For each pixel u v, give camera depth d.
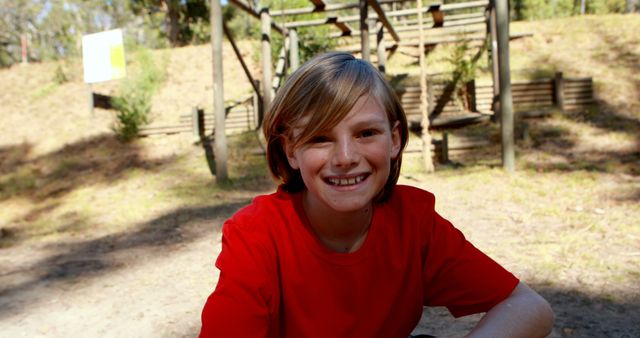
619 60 11.06
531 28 13.29
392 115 0.99
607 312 2.71
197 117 10.52
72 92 12.99
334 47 12.63
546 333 1.08
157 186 8.02
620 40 11.87
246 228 1.05
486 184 6.44
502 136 7.10
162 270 4.09
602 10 29.02
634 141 7.95
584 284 3.10
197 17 20.23
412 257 1.11
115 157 9.81
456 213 5.12
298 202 1.11
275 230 1.07
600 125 8.79
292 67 11.18
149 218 6.21
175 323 3.02
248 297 1.01
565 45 12.16
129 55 14.05
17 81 13.98
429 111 10.16
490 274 1.13
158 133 10.72
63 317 3.25
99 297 3.57
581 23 13.11
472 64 10.67
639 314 2.67
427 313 2.87
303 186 1.13
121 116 10.65
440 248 1.15
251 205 1.14
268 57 9.27
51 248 5.23
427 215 1.14
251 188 7.52
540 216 4.82
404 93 10.30
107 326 3.05
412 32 13.80
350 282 1.06
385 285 1.08
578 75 10.68
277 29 10.29
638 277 3.17
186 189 7.64
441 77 11.08
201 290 3.56
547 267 3.41
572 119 9.17
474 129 9.38
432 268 1.16
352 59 0.98
